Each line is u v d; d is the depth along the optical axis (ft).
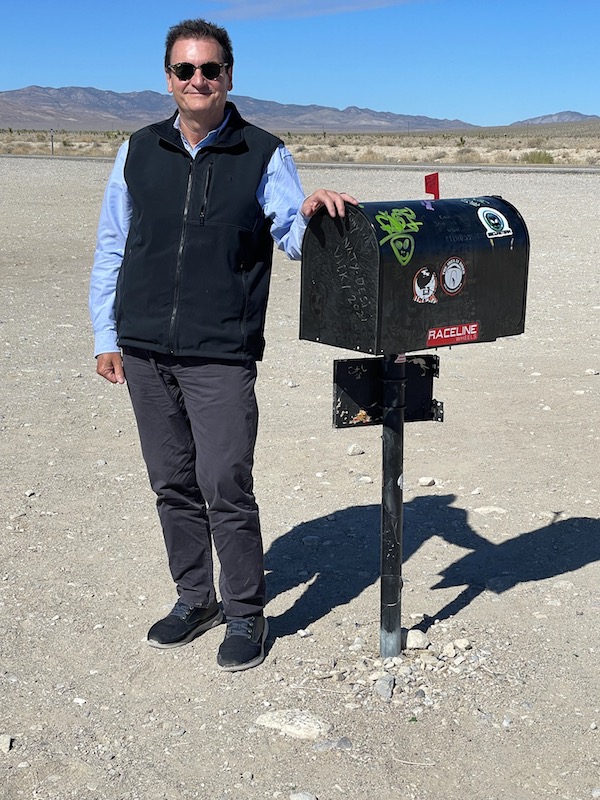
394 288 10.48
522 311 11.96
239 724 10.99
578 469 19.62
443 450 20.90
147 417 12.25
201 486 12.00
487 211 11.55
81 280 45.21
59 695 11.68
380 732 10.78
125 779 10.05
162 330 11.48
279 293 43.27
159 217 11.37
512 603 13.98
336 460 20.34
